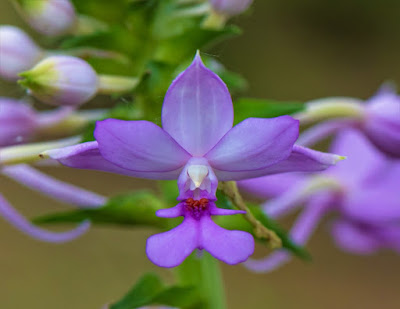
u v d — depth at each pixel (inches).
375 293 26.0
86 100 10.8
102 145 9.8
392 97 11.9
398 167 12.3
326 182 12.4
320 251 27.6
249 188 12.5
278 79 33.7
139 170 10.0
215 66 11.6
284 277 26.3
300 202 12.3
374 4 34.3
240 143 9.9
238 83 11.1
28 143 11.6
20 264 26.0
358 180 12.4
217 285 11.6
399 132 11.7
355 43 34.7
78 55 11.4
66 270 25.7
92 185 29.5
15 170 11.6
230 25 11.2
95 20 11.4
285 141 9.9
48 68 10.6
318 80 33.9
